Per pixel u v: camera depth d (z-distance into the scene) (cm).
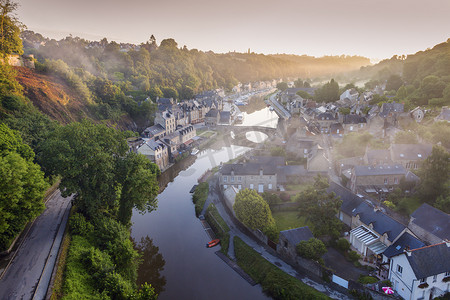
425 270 4138
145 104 14175
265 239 5769
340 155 9544
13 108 7988
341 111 13425
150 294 4288
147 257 5781
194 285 5069
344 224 6181
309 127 11581
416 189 6975
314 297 4444
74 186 5238
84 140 5594
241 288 5000
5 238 4444
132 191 5981
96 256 4469
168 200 8181
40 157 5509
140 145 10138
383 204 6450
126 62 19662
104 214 5834
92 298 3959
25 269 4194
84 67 16162
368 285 4469
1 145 4975
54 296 3775
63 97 11175
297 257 5094
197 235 6525
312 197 5850
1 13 9556
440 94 13562
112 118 12675
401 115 11250
